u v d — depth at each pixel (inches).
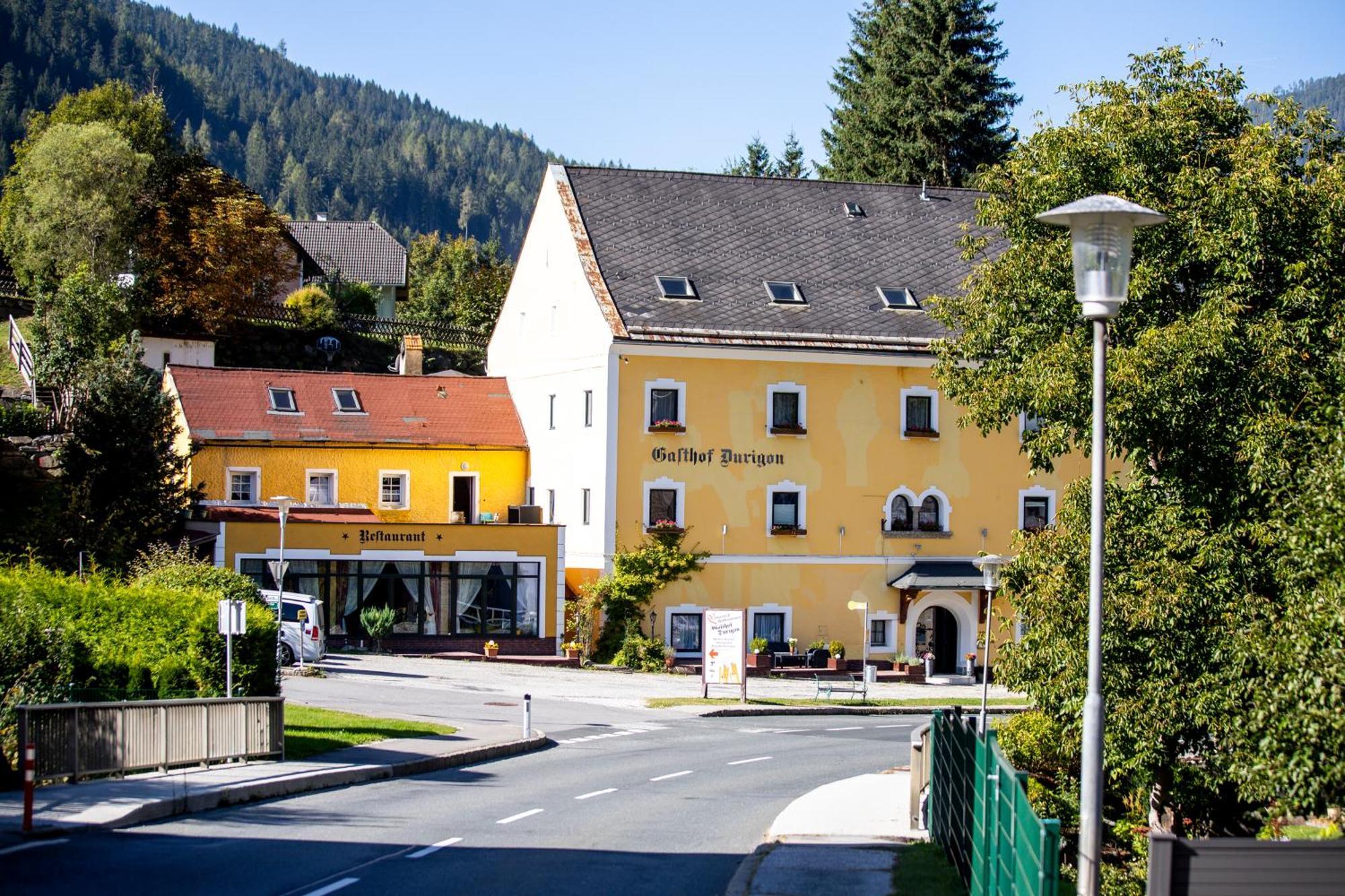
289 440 2050.9
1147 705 821.9
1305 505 703.7
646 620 1905.8
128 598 993.5
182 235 2881.4
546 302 2138.3
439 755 1034.1
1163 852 440.5
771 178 2215.8
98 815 725.9
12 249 2933.1
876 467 1987.0
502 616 1911.9
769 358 1941.4
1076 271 538.6
